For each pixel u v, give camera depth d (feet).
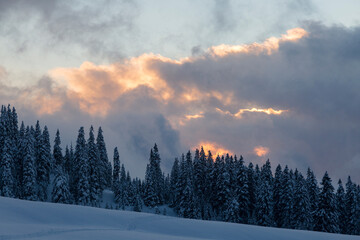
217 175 281.33
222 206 261.85
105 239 87.20
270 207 233.76
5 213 108.58
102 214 126.82
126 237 92.89
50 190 261.85
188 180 262.67
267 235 122.83
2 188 219.61
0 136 241.35
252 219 253.44
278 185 256.73
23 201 127.65
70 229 96.43
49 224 106.73
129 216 129.90
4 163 224.94
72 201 236.43
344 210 243.81
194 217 251.39
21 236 81.00
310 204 234.79
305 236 125.90
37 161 251.19
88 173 259.60
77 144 269.03
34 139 256.73
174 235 113.29
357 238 129.29
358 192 256.52
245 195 247.09
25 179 227.40
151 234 103.86
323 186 216.13
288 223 242.17
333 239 124.98
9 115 265.95
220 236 116.88
